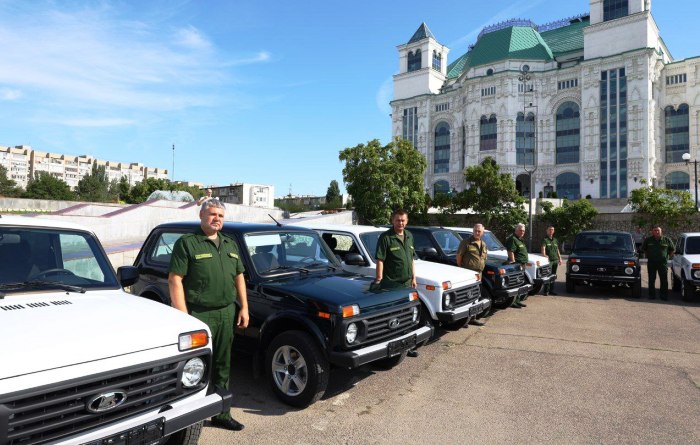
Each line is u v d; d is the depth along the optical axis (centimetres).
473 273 720
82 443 236
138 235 1919
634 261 1122
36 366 225
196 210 2302
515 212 3650
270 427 391
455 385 508
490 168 3734
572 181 6844
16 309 285
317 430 388
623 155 6303
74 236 376
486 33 7925
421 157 4047
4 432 212
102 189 8356
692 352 653
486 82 7306
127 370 256
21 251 339
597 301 1095
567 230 3525
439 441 376
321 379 416
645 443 380
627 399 474
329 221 3155
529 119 7150
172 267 362
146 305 329
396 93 9206
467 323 783
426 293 643
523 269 940
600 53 6619
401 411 434
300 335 424
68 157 13550
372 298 450
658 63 6450
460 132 8044
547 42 8206
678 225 3094
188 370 294
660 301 1102
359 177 3847
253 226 530
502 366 579
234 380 501
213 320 374
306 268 529
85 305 309
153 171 16012
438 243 908
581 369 571
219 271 373
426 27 8962
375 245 712
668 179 6600
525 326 812
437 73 8956
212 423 395
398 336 475
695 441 384
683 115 6506
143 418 262
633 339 726
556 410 443
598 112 6525
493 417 425
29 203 3238
